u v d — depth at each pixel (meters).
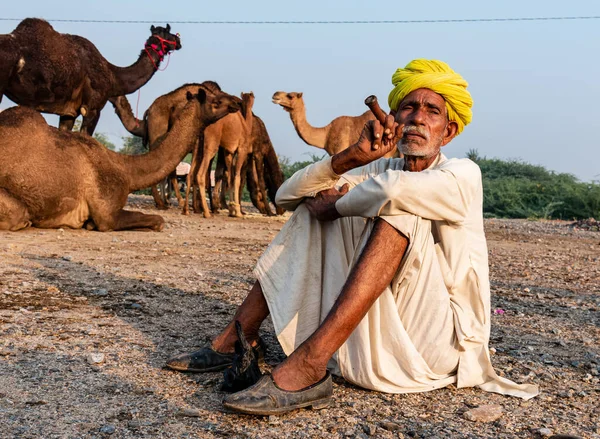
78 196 9.34
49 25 12.70
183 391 2.92
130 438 2.42
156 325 4.12
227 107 10.84
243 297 5.16
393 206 2.74
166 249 7.82
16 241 7.76
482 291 3.03
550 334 4.39
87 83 13.45
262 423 2.59
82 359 3.34
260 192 15.16
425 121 2.94
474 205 3.05
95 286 5.27
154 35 14.72
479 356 3.05
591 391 3.18
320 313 3.03
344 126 14.66
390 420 2.66
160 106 14.31
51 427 2.49
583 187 28.67
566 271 7.93
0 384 2.92
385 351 2.91
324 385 2.72
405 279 2.91
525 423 2.70
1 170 8.73
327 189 3.01
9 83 12.27
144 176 10.13
